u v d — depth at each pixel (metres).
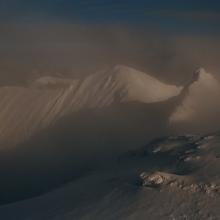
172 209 51.16
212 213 49.44
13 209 61.94
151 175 58.62
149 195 54.94
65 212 56.19
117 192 58.38
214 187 54.62
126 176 64.19
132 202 54.25
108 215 52.53
